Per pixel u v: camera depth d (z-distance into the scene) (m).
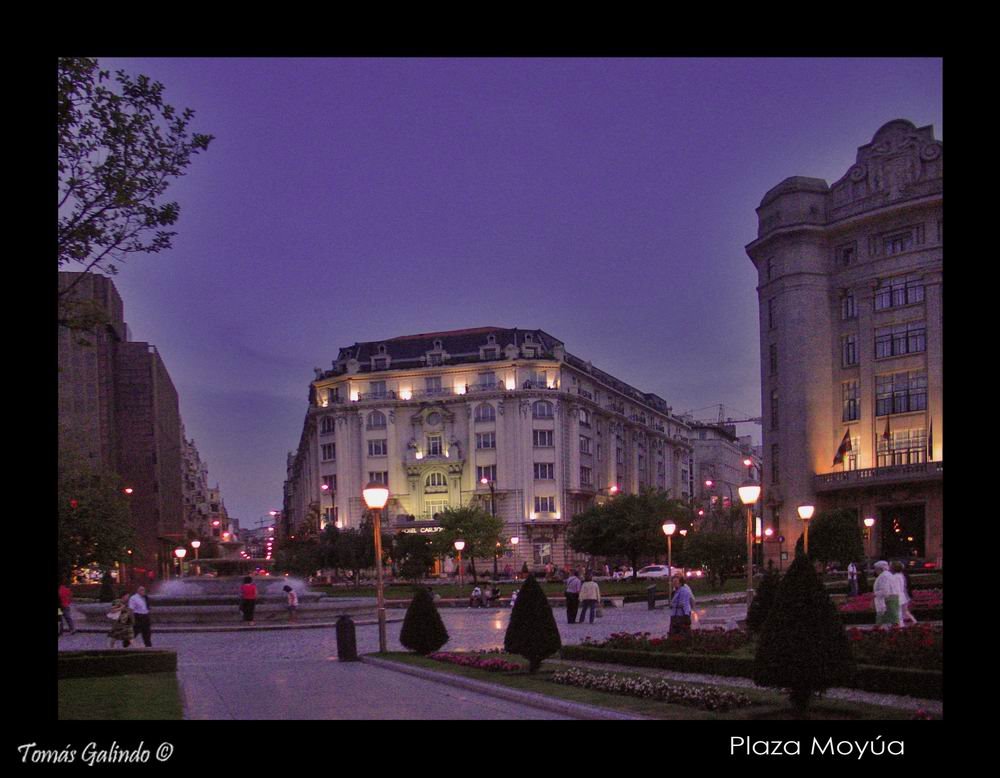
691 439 137.75
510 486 85.12
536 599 16.03
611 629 28.69
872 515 57.84
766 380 65.19
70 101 12.39
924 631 15.12
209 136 13.63
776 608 10.55
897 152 58.91
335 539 74.94
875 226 59.62
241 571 44.72
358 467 89.88
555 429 86.75
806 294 61.97
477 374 88.38
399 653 20.88
